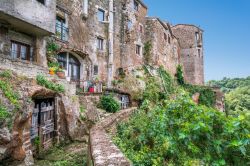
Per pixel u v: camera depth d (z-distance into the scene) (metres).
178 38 48.56
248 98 60.22
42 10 13.95
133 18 28.98
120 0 27.39
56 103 10.38
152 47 31.58
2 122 6.53
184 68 47.50
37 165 7.57
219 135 3.69
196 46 47.97
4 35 12.87
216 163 3.47
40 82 10.02
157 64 32.28
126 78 24.55
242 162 3.46
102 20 24.31
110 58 24.09
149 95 23.44
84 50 21.16
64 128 10.36
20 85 8.30
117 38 26.23
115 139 7.40
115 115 10.62
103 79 23.41
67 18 19.38
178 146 4.25
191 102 4.38
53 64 16.66
